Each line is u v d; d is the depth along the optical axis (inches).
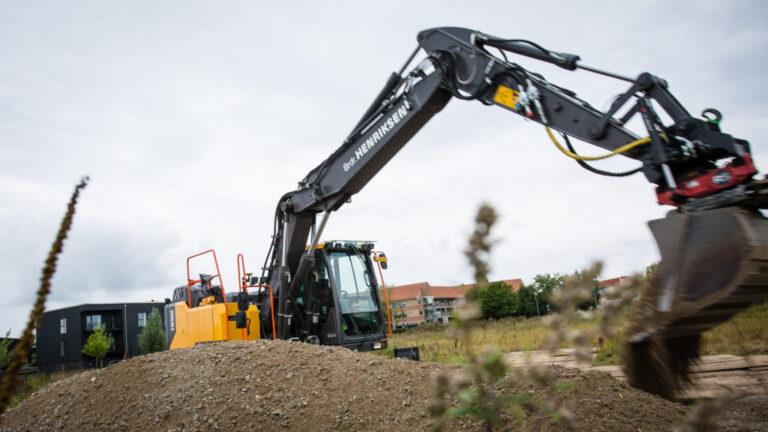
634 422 155.0
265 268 451.2
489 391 40.4
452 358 39.0
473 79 260.2
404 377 216.7
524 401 40.7
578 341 35.9
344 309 414.9
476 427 157.4
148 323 1371.8
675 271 150.3
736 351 336.8
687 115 176.6
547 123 226.8
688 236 150.9
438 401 39.2
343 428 185.8
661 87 186.4
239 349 266.7
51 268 41.6
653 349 167.3
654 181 181.6
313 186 390.3
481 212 35.3
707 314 146.8
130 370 270.5
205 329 423.2
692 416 41.9
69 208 43.4
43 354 1825.8
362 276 439.8
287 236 418.0
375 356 250.2
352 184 368.5
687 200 172.9
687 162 175.5
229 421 200.1
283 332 405.7
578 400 168.4
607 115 202.5
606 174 207.9
